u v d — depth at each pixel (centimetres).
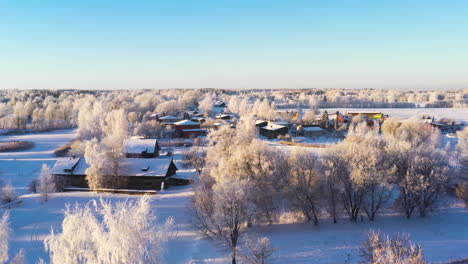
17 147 11306
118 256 2253
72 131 16400
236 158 4928
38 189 6159
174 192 6347
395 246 2655
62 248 2298
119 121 11419
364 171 4288
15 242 4006
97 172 6378
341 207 4909
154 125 13662
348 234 4112
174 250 3800
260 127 14562
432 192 4506
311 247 3775
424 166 4572
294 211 4675
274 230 4353
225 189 3678
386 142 7075
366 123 13125
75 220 2342
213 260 3572
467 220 4459
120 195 6162
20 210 5191
